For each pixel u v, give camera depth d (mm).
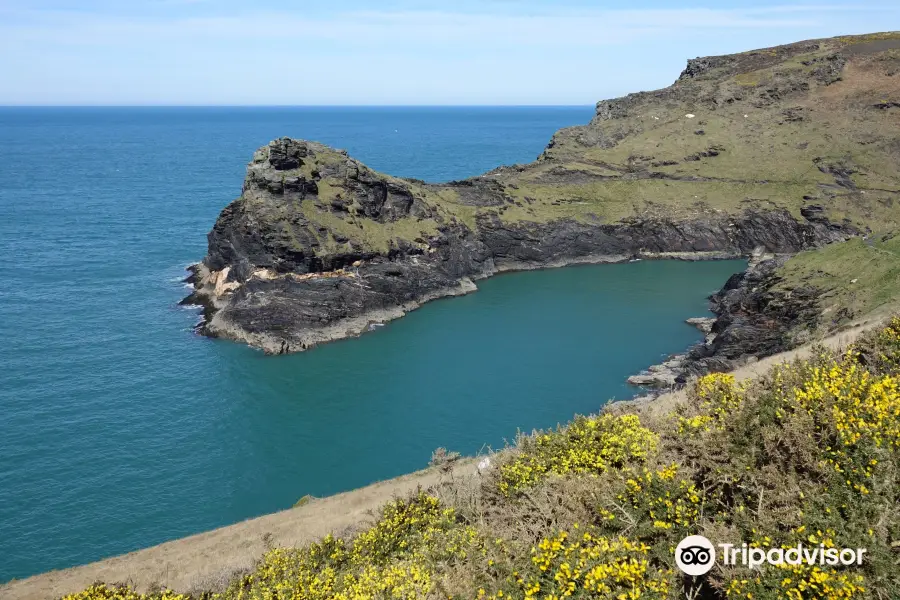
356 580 15883
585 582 10594
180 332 82438
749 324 70500
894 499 10500
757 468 12328
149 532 41844
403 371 72188
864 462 11148
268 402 63562
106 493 46344
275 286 87125
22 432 54844
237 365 73438
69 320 84312
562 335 83875
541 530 13453
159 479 48656
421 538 16719
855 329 47344
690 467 13320
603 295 103562
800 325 62125
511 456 19062
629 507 12633
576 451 16875
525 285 111625
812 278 70750
